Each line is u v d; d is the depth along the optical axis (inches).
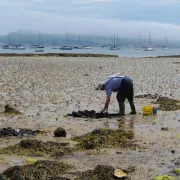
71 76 1521.9
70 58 3144.7
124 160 454.9
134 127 639.1
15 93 1015.0
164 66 2311.8
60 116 724.7
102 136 536.7
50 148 489.4
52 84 1235.9
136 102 908.0
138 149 502.3
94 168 411.8
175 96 1022.4
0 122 657.0
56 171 407.2
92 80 1381.6
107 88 743.1
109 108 820.0
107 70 1882.4
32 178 387.9
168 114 767.7
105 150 494.9
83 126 639.1
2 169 412.8
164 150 499.2
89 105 855.7
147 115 751.1
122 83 743.7
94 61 2738.7
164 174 407.5
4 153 470.3
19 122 661.3
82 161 447.8
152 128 633.6
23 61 2539.4
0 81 1294.3
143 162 447.8
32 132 582.6
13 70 1768.0
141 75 1647.4
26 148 486.0
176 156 473.1
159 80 1439.5
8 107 749.9
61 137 557.3
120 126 645.3
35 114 738.8
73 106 839.7
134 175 403.5
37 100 909.8
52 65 2188.7
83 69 1915.6
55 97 960.9
